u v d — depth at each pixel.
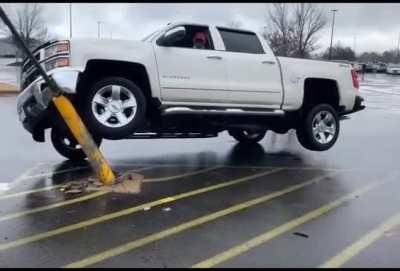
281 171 7.71
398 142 11.06
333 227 5.07
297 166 8.13
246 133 10.45
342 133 12.61
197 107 7.63
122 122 7.01
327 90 9.22
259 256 4.32
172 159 8.65
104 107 6.96
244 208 5.67
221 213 5.47
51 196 6.07
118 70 7.18
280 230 4.96
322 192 6.43
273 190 6.51
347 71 9.34
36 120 6.96
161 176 7.22
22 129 12.22
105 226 5.01
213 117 7.98
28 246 4.49
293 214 5.48
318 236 4.81
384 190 6.57
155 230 4.91
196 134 8.42
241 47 8.16
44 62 6.81
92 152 6.41
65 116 6.27
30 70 7.16
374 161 8.68
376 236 4.84
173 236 4.75
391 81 48.88
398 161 8.70
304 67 8.71
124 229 4.93
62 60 6.62
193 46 7.83
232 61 7.86
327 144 9.21
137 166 7.96
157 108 7.45
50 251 4.39
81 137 6.36
